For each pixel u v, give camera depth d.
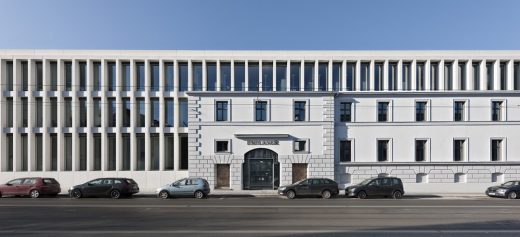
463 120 30.31
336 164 30.03
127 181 25.55
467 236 11.32
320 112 30.09
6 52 32.53
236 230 12.21
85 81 33.62
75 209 17.95
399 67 33.38
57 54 32.97
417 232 11.89
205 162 29.94
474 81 33.69
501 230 12.30
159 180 32.59
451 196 26.52
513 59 33.06
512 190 24.77
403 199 23.88
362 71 34.09
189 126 30.09
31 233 11.86
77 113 33.06
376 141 30.20
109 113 33.59
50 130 32.75
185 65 34.19
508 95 30.27
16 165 32.19
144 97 33.56
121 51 33.25
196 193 24.92
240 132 30.05
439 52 33.31
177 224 13.42
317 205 19.72
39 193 25.28
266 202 21.47
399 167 29.98
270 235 11.38
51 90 33.34
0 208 18.42
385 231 12.03
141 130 33.28
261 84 33.34
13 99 32.62
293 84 33.84
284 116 30.17
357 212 16.72
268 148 29.95
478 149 30.02
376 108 30.39
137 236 11.30
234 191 29.17
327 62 33.84
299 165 30.05
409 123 30.20
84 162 33.31
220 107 30.44
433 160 30.03
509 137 30.03
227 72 34.03
